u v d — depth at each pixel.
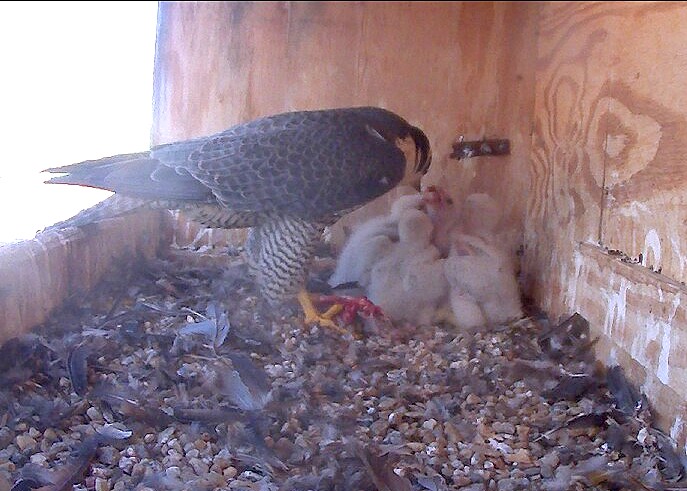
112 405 0.90
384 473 0.80
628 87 1.04
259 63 1.43
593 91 1.14
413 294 1.23
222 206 1.14
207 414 0.89
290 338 1.14
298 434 0.89
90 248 1.16
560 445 0.90
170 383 0.96
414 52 1.43
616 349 1.02
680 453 0.86
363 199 1.17
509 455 0.88
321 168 1.14
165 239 1.42
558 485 0.82
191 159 1.12
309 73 1.43
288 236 1.17
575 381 1.01
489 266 1.23
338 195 1.15
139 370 0.98
